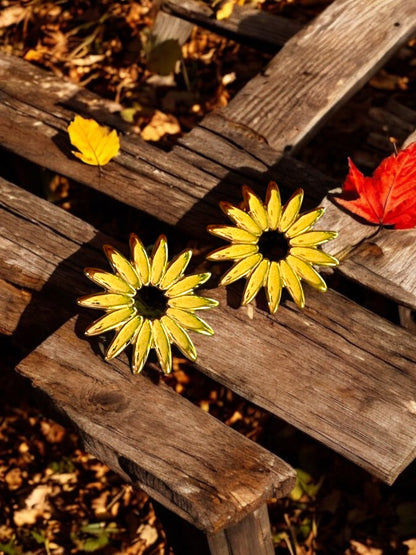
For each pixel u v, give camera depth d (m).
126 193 0.69
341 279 0.86
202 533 0.59
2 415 0.89
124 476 0.59
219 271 0.66
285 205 0.63
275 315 0.62
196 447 0.58
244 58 0.99
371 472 0.58
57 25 1.02
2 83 0.76
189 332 0.61
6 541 0.83
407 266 0.62
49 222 0.69
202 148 0.71
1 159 0.79
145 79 0.97
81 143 0.69
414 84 0.96
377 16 0.77
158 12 0.87
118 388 0.60
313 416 0.59
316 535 0.80
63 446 0.87
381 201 0.62
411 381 0.60
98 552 0.82
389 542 0.79
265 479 0.57
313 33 0.76
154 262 0.62
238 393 0.60
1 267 0.67
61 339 0.62
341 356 0.60
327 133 0.93
